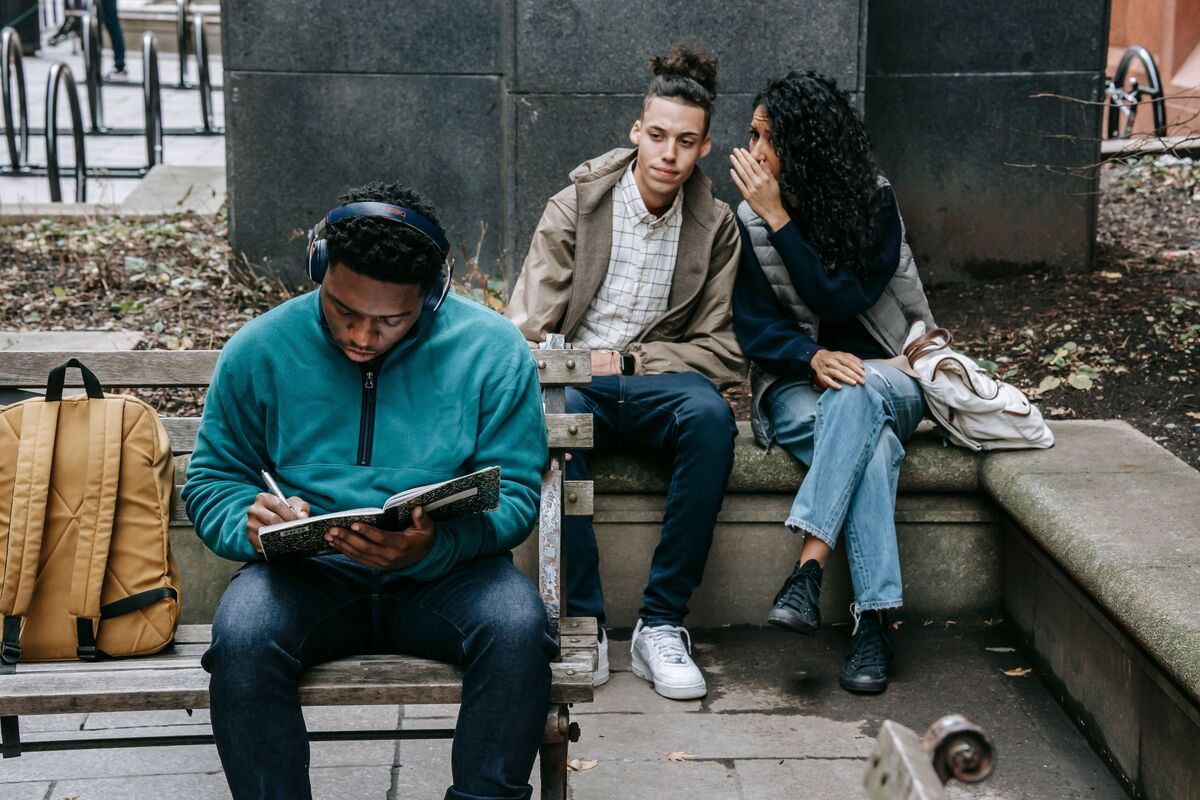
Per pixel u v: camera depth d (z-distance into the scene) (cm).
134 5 1677
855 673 351
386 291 236
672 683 346
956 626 388
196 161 998
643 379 361
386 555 235
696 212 371
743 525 384
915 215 568
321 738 250
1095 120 565
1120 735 306
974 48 557
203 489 257
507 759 240
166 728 329
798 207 366
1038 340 491
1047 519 332
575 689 246
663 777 309
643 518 380
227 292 544
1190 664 255
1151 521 322
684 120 353
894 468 356
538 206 515
